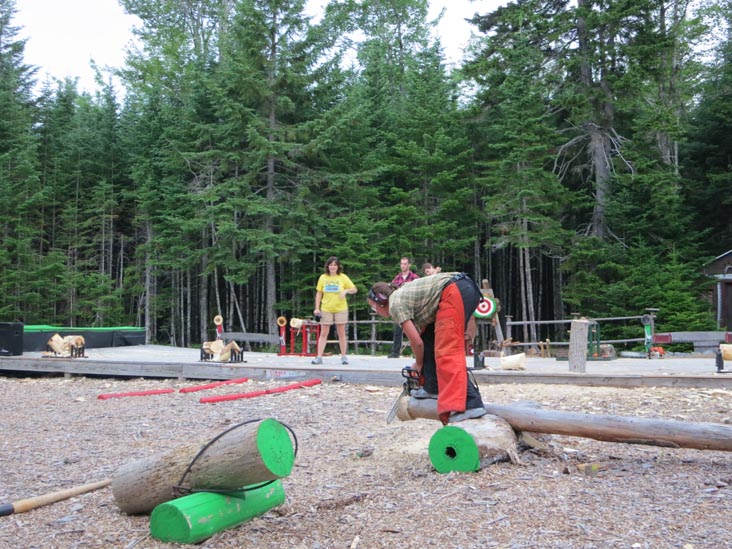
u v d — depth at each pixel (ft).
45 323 92.17
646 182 70.64
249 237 76.59
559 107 77.41
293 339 46.11
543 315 101.30
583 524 11.27
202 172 85.97
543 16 75.05
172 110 91.35
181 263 85.61
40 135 98.63
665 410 22.58
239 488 11.96
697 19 88.33
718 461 15.42
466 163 85.76
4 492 15.43
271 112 81.20
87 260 98.22
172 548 11.12
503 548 10.42
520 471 14.66
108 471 17.20
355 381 32.24
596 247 75.46
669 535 10.68
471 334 16.79
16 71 107.96
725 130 81.92
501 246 75.46
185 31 116.47
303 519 12.41
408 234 82.38
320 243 85.05
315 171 83.20
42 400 30.86
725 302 71.05
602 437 15.15
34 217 98.12
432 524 11.66
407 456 16.94
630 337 69.15
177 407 27.45
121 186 100.89
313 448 19.02
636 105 77.82
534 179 73.56
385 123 91.66
